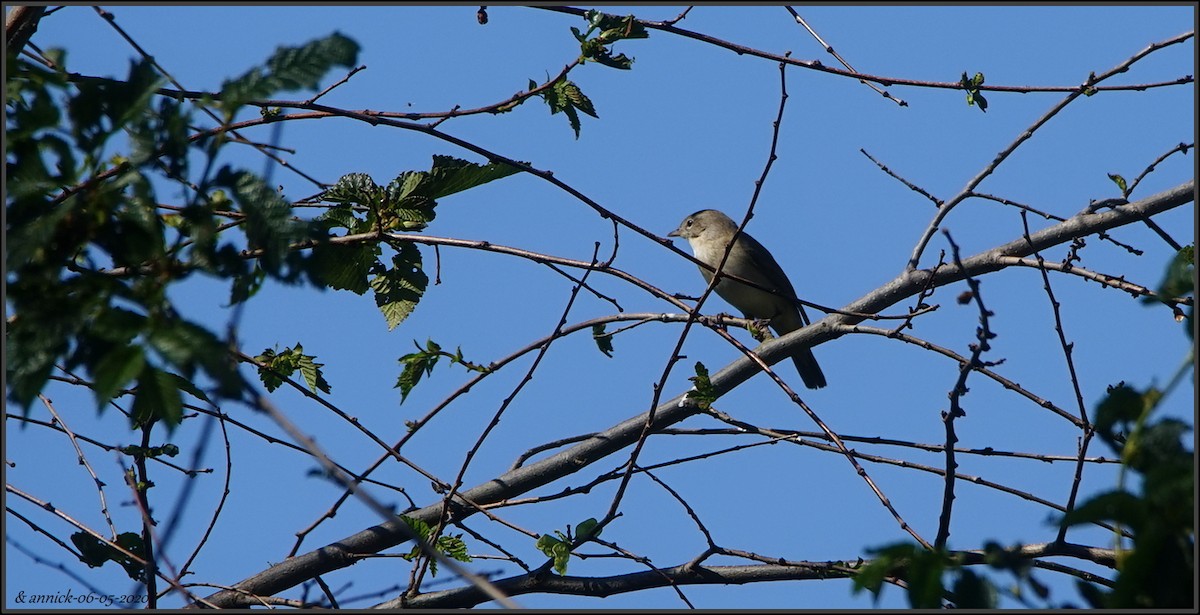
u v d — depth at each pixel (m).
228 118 6.16
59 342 5.46
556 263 10.19
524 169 10.02
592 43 10.28
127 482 9.02
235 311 5.48
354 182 10.19
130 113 6.20
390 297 10.55
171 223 7.16
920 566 5.26
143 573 10.28
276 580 11.10
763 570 10.89
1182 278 6.02
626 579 10.87
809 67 10.71
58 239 5.86
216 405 9.34
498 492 12.02
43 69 6.36
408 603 10.37
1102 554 10.10
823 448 10.66
